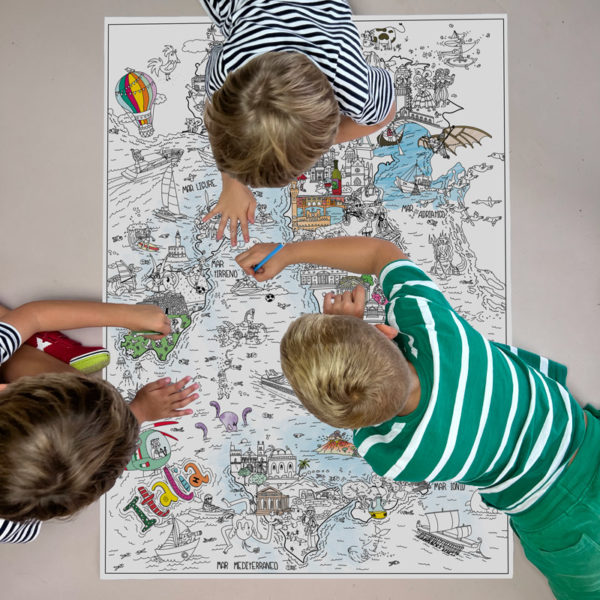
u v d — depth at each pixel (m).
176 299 1.16
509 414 0.74
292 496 1.14
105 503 1.15
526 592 1.14
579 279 1.17
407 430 0.69
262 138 0.62
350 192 1.17
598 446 0.82
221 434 1.15
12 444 0.64
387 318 0.79
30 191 1.19
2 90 1.20
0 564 1.15
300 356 0.64
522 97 1.18
